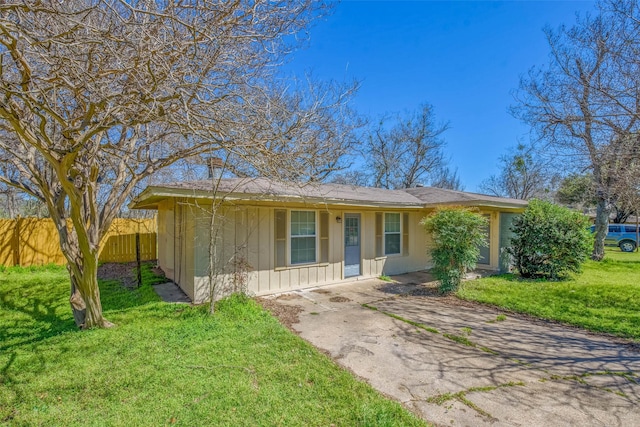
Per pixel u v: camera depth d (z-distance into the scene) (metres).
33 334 4.64
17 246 10.19
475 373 3.59
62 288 7.52
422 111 24.69
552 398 3.09
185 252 7.25
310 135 4.89
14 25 2.48
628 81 5.81
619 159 6.14
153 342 4.23
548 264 8.88
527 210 9.50
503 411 2.86
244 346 4.14
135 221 13.05
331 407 2.86
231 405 2.87
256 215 7.16
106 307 6.09
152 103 3.32
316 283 8.20
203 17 3.55
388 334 4.80
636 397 3.12
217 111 3.68
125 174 5.31
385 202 8.72
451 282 7.39
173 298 6.75
